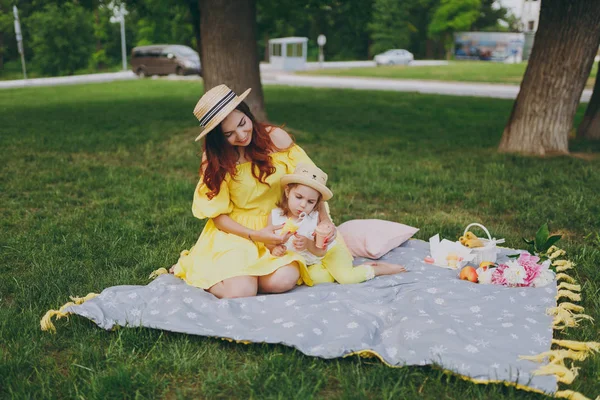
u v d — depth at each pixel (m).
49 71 47.38
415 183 7.46
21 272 4.48
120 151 9.71
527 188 7.05
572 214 5.87
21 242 5.12
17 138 10.99
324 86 25.69
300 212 3.83
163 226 5.68
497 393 2.72
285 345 3.10
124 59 44.28
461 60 55.78
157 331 3.35
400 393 2.74
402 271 4.29
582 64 8.56
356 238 4.69
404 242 4.94
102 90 24.25
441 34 56.84
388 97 20.25
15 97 21.36
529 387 2.70
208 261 3.90
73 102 18.98
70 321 3.49
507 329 3.22
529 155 8.88
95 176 7.83
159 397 2.81
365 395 2.72
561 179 7.31
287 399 2.71
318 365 3.00
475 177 7.70
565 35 8.44
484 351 2.96
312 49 59.16
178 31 46.28
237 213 4.01
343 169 8.23
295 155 4.05
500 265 4.11
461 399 2.71
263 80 29.86
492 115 15.61
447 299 3.67
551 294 3.78
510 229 5.57
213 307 3.53
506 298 3.70
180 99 19.56
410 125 13.48
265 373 2.91
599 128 10.52
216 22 10.23
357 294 3.77
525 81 9.02
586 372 2.95
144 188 7.23
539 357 2.88
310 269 4.04
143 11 14.61
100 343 3.28
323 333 3.23
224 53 10.32
